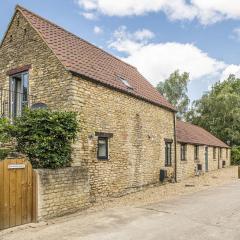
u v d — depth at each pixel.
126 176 15.80
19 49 14.80
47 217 10.34
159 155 19.42
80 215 10.95
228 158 39.97
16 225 9.47
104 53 19.22
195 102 49.31
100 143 14.11
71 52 14.65
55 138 10.99
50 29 15.29
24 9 15.02
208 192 16.52
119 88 15.22
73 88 12.64
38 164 10.84
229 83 53.59
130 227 9.34
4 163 9.27
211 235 8.55
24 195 9.76
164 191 16.86
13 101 14.94
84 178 12.02
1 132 10.77
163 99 21.02
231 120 44.38
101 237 8.34
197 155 27.30
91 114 13.48
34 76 13.93
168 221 10.07
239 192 16.44
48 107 13.12
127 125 16.05
